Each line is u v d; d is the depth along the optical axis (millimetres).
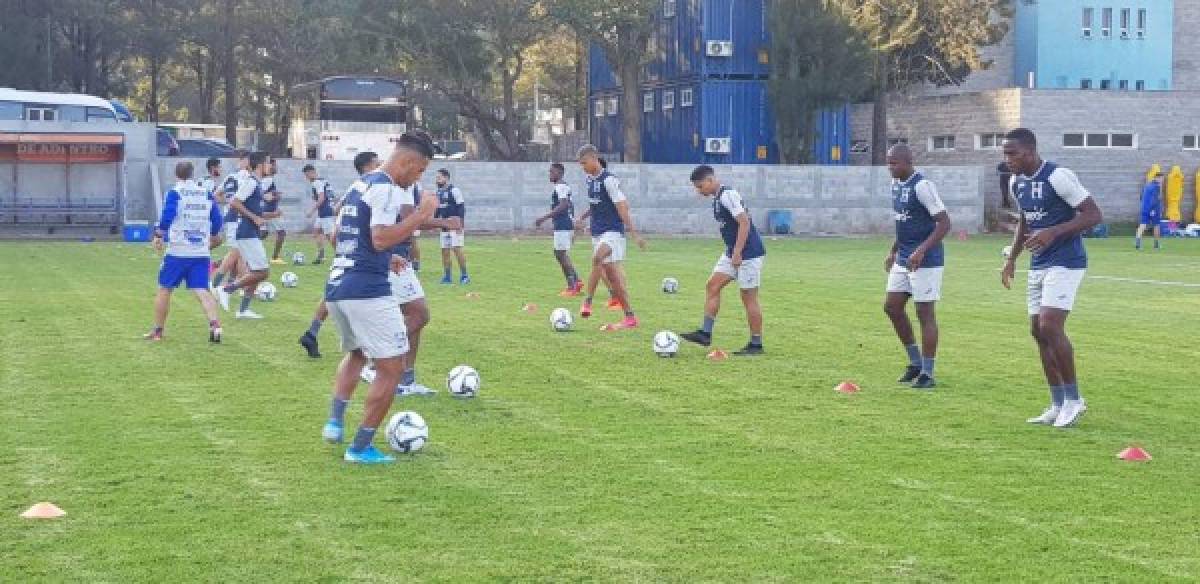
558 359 13703
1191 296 21688
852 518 7293
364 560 6457
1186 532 7043
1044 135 47531
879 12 49125
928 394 11648
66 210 39062
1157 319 18141
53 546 6664
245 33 66500
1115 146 48219
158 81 85125
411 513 7359
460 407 10828
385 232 8438
